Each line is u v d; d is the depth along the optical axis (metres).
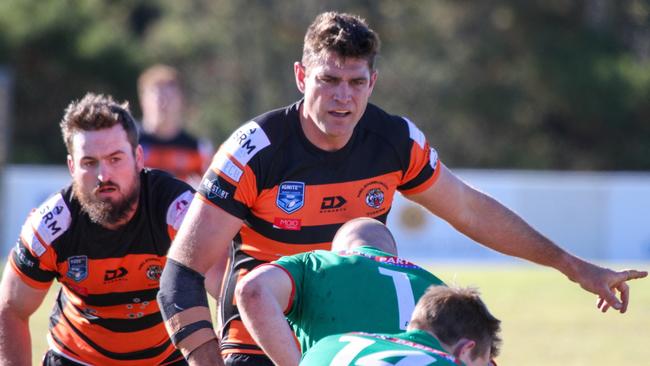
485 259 71.31
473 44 131.62
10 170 80.50
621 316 37.62
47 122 127.44
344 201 15.72
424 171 16.48
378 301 13.53
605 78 126.88
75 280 16.75
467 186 17.19
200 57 137.50
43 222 16.48
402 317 13.46
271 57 134.62
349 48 14.68
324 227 15.69
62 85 127.25
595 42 132.38
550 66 128.00
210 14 138.00
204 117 132.00
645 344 31.61
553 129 133.25
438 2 132.50
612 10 136.12
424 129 129.38
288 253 15.66
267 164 15.30
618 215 76.94
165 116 33.06
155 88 32.97
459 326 11.94
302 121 15.56
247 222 15.76
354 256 13.96
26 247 16.56
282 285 13.59
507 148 129.88
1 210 72.12
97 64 127.56
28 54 126.12
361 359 11.69
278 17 134.62
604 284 16.91
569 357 29.19
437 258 71.88
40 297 16.98
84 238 16.47
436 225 72.12
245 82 136.00
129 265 16.67
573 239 77.00
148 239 16.59
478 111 130.38
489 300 41.28
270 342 13.10
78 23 128.75
